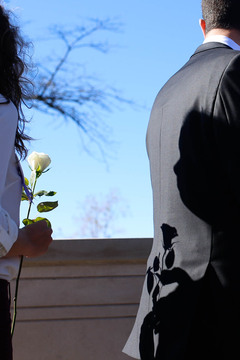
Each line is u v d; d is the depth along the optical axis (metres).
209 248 1.29
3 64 1.32
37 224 1.28
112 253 2.47
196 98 1.39
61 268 2.47
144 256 2.48
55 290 2.44
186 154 1.37
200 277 1.28
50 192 1.53
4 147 1.15
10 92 1.33
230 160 1.28
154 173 1.53
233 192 1.28
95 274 2.48
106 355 2.41
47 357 2.37
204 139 1.34
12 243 1.14
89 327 2.43
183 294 1.29
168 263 1.36
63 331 2.41
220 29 1.56
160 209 1.46
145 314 1.42
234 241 1.27
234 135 1.28
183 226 1.35
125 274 2.50
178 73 1.60
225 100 1.31
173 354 1.26
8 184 1.29
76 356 2.39
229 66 1.35
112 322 2.45
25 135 1.47
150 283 1.44
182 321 1.28
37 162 1.53
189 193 1.35
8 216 1.15
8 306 1.21
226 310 1.25
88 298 2.46
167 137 1.47
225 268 1.26
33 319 2.40
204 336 1.25
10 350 1.18
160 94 1.63
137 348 1.42
